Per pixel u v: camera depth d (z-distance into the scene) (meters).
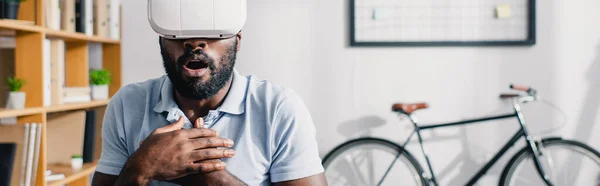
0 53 2.22
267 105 1.01
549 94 3.06
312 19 3.02
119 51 2.88
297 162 1.00
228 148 0.98
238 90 1.00
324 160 2.95
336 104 3.05
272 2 3.02
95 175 1.06
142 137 1.01
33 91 2.19
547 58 3.05
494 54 3.05
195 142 0.90
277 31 3.03
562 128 3.08
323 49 3.03
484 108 3.06
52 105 2.33
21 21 2.07
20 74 2.19
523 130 2.86
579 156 3.07
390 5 3.03
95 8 2.66
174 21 0.86
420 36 3.03
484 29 3.04
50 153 2.59
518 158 2.88
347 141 2.95
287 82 3.04
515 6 3.04
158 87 1.05
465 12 3.03
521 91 3.04
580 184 3.08
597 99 3.06
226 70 0.91
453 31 3.04
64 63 2.61
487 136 3.08
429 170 3.08
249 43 3.03
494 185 3.10
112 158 1.05
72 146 2.58
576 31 3.04
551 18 3.04
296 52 3.04
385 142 2.95
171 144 0.90
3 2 2.01
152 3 0.86
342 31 3.03
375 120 3.05
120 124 1.04
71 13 2.44
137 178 0.89
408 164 2.95
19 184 2.02
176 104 1.01
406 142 2.95
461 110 3.06
